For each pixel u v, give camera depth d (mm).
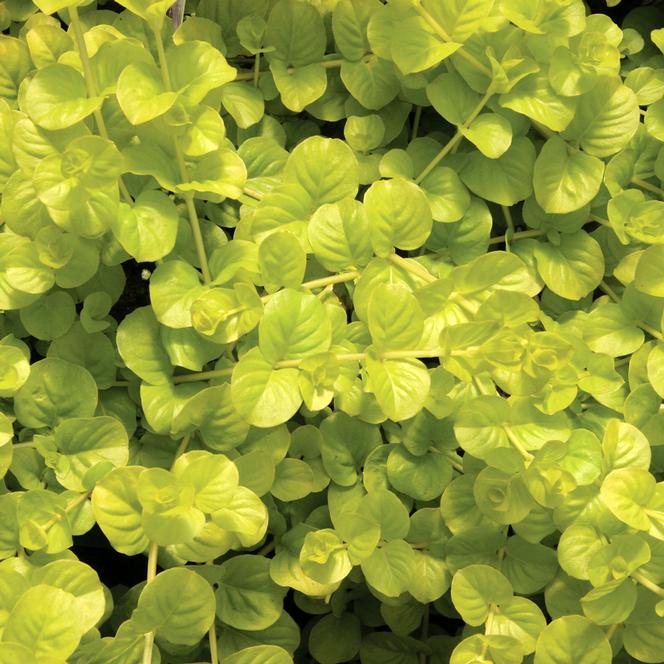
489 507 596
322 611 638
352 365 607
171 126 584
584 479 597
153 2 572
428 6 606
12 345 604
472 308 600
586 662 589
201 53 586
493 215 651
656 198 638
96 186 576
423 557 618
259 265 598
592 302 642
